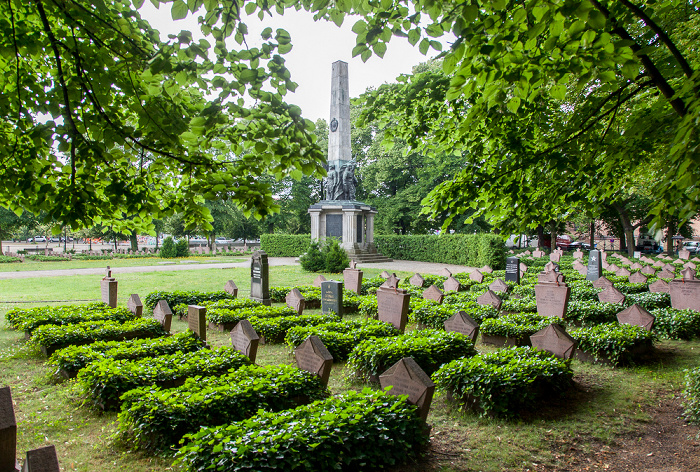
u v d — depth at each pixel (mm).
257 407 5359
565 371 6781
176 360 6973
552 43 3830
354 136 45844
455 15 4164
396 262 34875
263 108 4434
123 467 4762
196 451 4035
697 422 5918
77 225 4441
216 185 4617
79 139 4305
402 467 4715
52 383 7312
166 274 24984
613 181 6957
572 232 58562
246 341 7477
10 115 4812
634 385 7410
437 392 6609
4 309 13867
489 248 26672
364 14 4680
